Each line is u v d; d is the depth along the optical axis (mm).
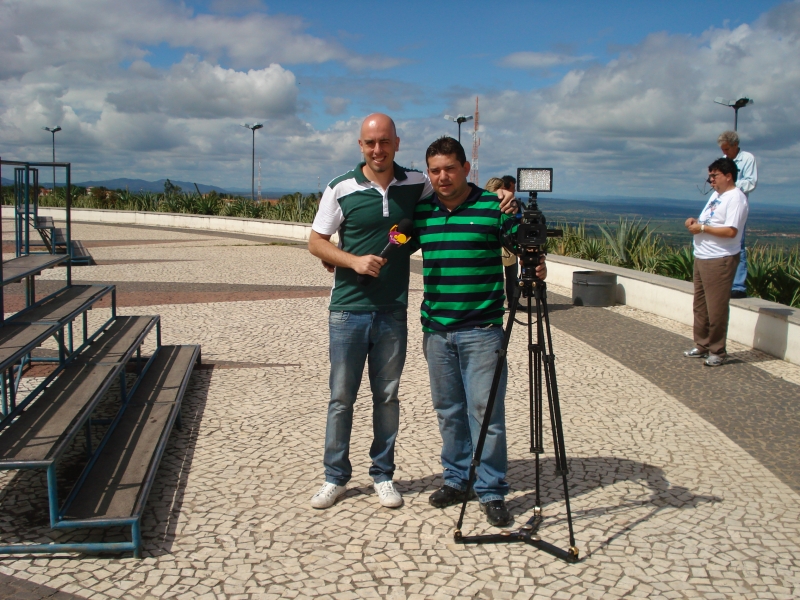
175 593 2729
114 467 3414
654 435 4543
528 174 3055
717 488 3738
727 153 7344
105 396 5270
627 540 3168
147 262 14148
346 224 3385
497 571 2906
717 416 4930
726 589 2783
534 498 3598
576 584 2812
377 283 3379
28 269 4207
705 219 6324
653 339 7387
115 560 2961
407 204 3357
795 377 5934
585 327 8016
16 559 2957
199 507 3467
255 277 12062
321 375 5934
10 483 3727
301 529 3256
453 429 3486
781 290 8766
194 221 24688
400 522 3338
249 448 4262
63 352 4320
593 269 10469
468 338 3270
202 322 8133
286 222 21297
